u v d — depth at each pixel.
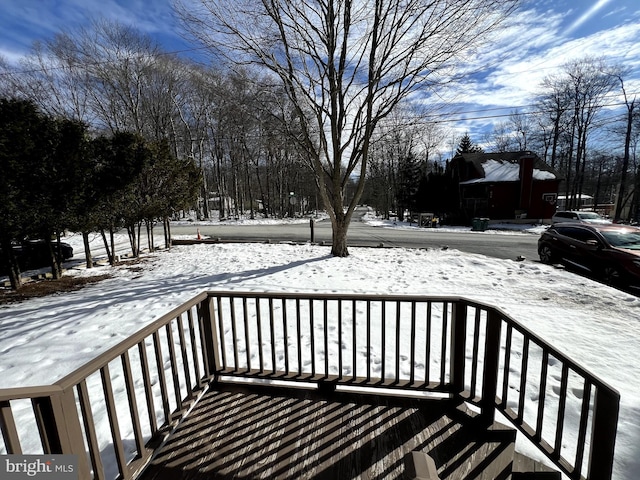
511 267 7.45
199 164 25.16
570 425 2.37
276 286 6.02
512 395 2.73
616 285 6.12
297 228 18.89
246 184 35.41
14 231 5.80
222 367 2.77
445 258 8.53
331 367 3.13
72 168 6.32
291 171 33.34
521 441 2.18
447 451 1.92
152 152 9.01
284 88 8.02
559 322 4.24
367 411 2.30
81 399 1.41
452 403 2.35
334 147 8.54
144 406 2.54
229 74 8.91
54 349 3.61
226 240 13.10
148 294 5.67
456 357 2.35
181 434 2.08
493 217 22.80
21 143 5.44
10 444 1.12
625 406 2.50
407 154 31.97
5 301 5.51
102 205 7.82
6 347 3.66
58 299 5.53
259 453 1.91
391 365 3.18
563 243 7.47
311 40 8.07
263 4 7.29
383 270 7.23
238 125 19.67
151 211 9.71
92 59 18.78
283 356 3.38
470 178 24.86
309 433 2.08
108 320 4.45
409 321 4.28
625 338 3.75
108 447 2.10
